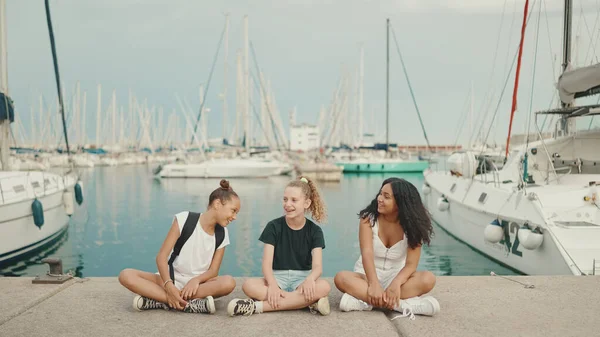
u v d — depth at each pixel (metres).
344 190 35.53
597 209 9.16
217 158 47.19
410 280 3.60
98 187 37.03
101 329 3.22
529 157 12.06
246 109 46.47
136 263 13.33
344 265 13.25
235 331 3.18
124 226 19.41
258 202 27.33
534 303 3.80
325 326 3.28
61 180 17.09
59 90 18.70
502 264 10.97
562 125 12.91
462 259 12.19
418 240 3.59
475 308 3.68
